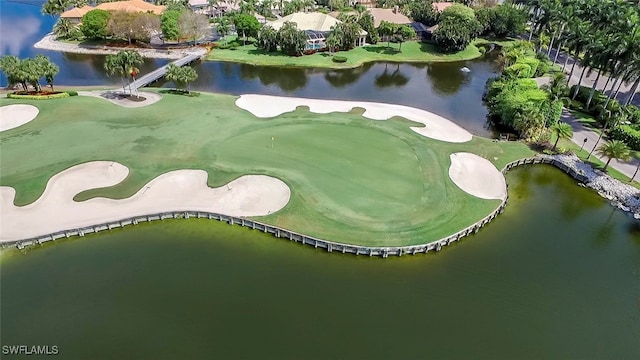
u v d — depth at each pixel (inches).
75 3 6471.5
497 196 2470.5
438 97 4197.8
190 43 5605.3
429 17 6382.9
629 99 3378.4
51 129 3024.1
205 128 3129.9
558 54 5502.0
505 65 5044.3
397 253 2012.8
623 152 2576.3
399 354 1520.7
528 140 3115.2
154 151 2775.6
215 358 1482.5
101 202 2279.8
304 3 7022.6
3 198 2267.5
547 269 1988.2
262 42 5334.6
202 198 2342.5
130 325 1601.9
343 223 2175.2
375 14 6186.0
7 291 1744.6
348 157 2778.1
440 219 2234.3
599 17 3976.4
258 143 2920.8
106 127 3088.1
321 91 4281.5
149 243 2042.3
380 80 4694.9
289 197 2356.1
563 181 2714.1
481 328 1656.0
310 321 1640.0
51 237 2017.7
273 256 1985.7
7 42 5733.3
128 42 5526.6
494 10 6304.1
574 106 3678.6
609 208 2456.9
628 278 1958.7
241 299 1732.3
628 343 1627.7
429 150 2925.7
